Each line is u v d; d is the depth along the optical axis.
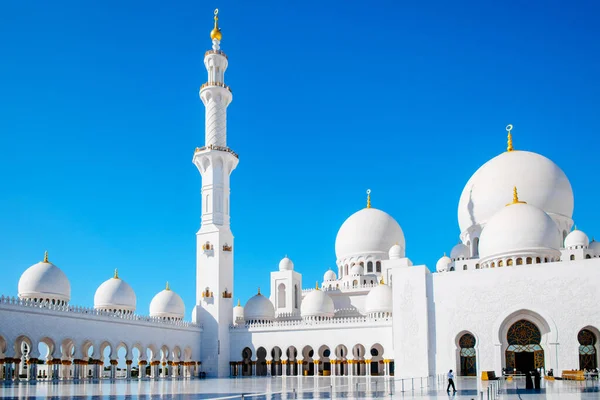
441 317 73.38
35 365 67.12
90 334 74.38
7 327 63.84
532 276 68.50
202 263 95.94
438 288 74.38
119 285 91.00
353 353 87.25
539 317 67.94
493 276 70.94
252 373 95.06
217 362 92.00
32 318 67.00
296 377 84.62
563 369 65.00
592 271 65.12
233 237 98.44
